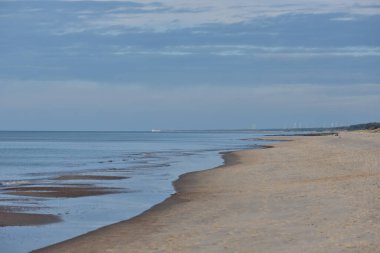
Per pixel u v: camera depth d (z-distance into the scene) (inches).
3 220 740.7
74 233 648.4
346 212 657.6
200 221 682.8
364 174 1171.9
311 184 1015.6
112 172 1595.7
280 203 784.3
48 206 885.2
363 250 468.4
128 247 550.6
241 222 646.5
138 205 883.4
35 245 584.1
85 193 1064.8
